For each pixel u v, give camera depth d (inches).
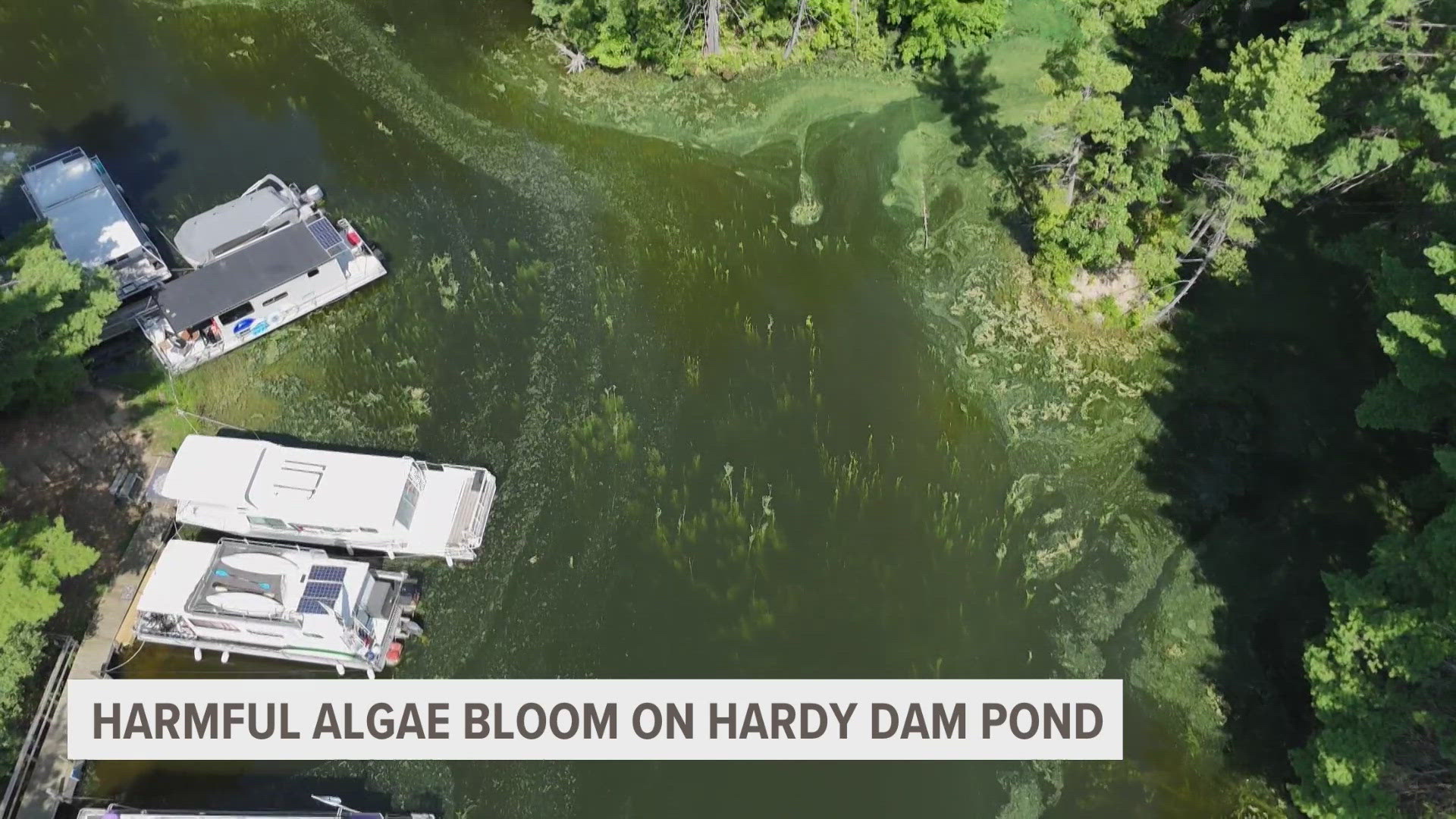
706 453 1304.1
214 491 1149.1
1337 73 1362.0
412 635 1159.6
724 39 1792.6
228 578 1108.5
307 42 1807.3
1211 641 1159.0
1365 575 1105.4
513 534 1234.6
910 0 1707.7
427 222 1539.1
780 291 1481.3
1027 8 1873.8
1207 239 1449.3
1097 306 1449.3
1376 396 1089.4
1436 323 1002.7
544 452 1300.4
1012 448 1317.7
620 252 1518.2
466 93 1729.8
